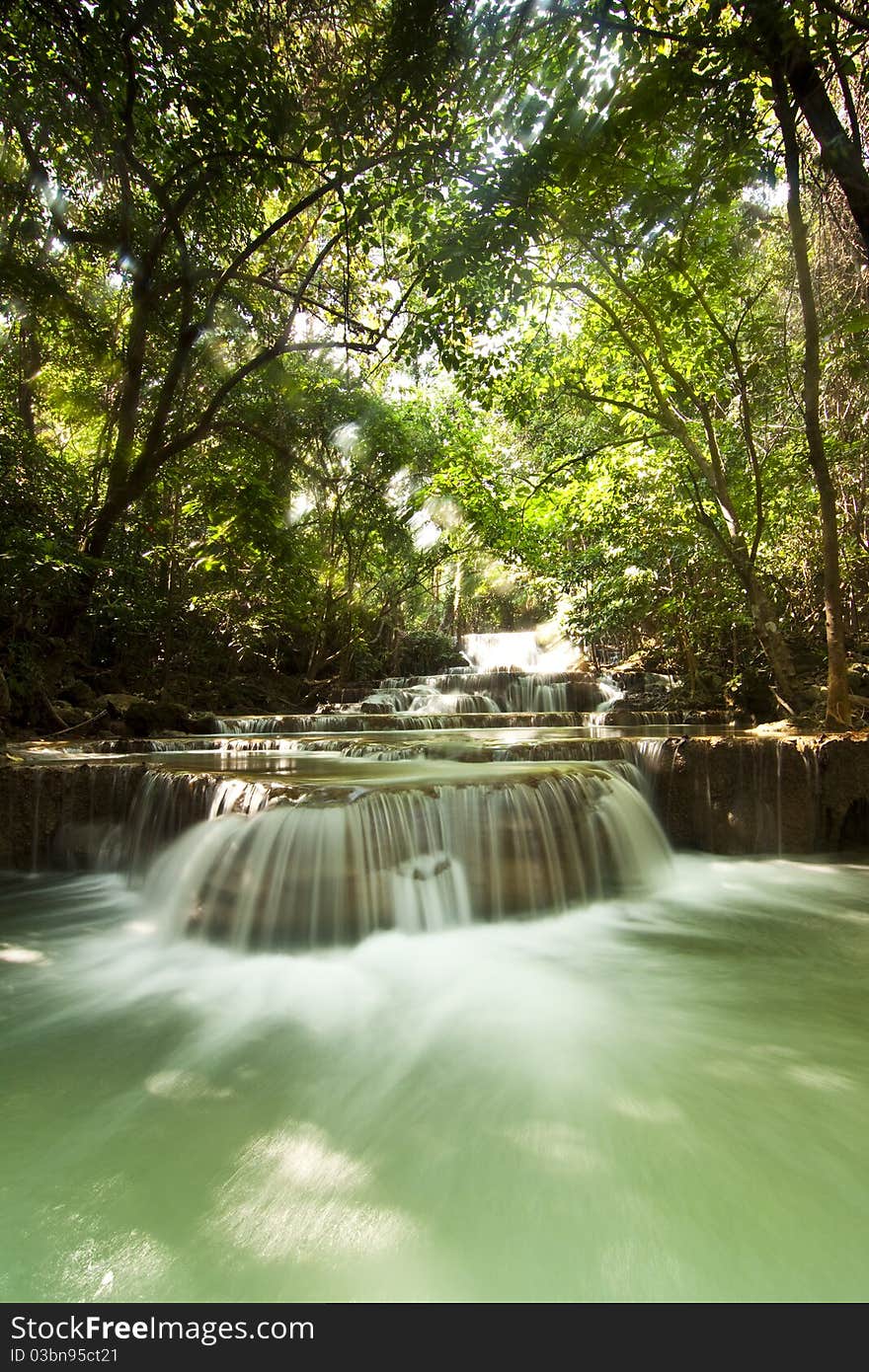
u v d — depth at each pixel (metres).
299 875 4.46
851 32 5.18
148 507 13.30
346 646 18.95
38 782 6.12
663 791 7.39
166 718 11.15
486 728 12.81
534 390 12.27
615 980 4.11
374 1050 3.25
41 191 9.31
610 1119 2.69
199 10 7.71
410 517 17.42
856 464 12.68
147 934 4.84
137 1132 2.57
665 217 8.02
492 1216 2.16
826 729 9.03
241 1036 3.38
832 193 7.41
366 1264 1.96
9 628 11.09
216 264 11.95
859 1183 2.31
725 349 10.80
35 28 7.54
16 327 11.34
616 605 14.93
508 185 7.08
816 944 4.76
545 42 6.38
